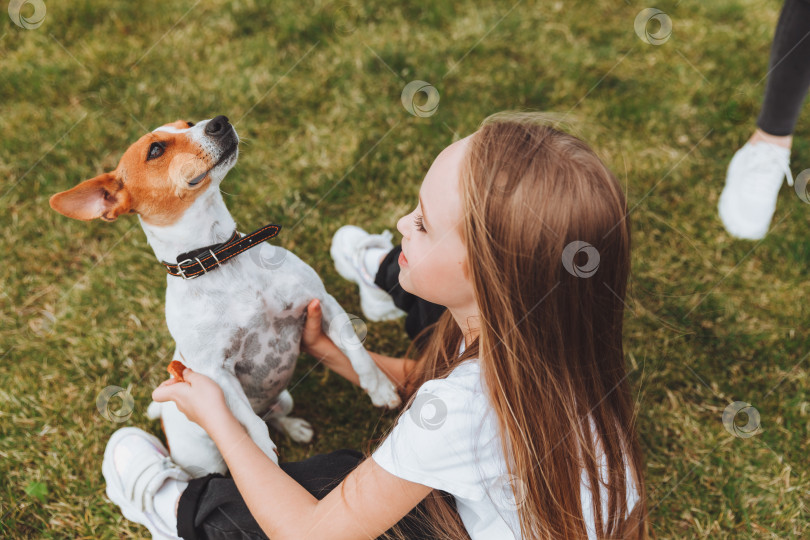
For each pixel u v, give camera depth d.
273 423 2.32
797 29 2.35
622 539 1.62
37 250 2.73
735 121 3.21
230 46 3.50
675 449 2.29
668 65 3.48
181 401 1.70
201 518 1.66
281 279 1.81
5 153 2.99
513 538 1.53
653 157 3.06
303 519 1.50
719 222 2.86
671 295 2.62
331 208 2.88
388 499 1.47
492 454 1.47
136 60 3.40
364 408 2.38
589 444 1.51
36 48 3.44
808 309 2.60
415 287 1.56
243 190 2.86
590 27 3.68
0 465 2.20
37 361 2.43
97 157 3.01
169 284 1.76
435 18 3.67
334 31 3.57
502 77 3.38
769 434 2.29
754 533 2.10
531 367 1.46
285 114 3.19
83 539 2.08
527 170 1.38
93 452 2.22
